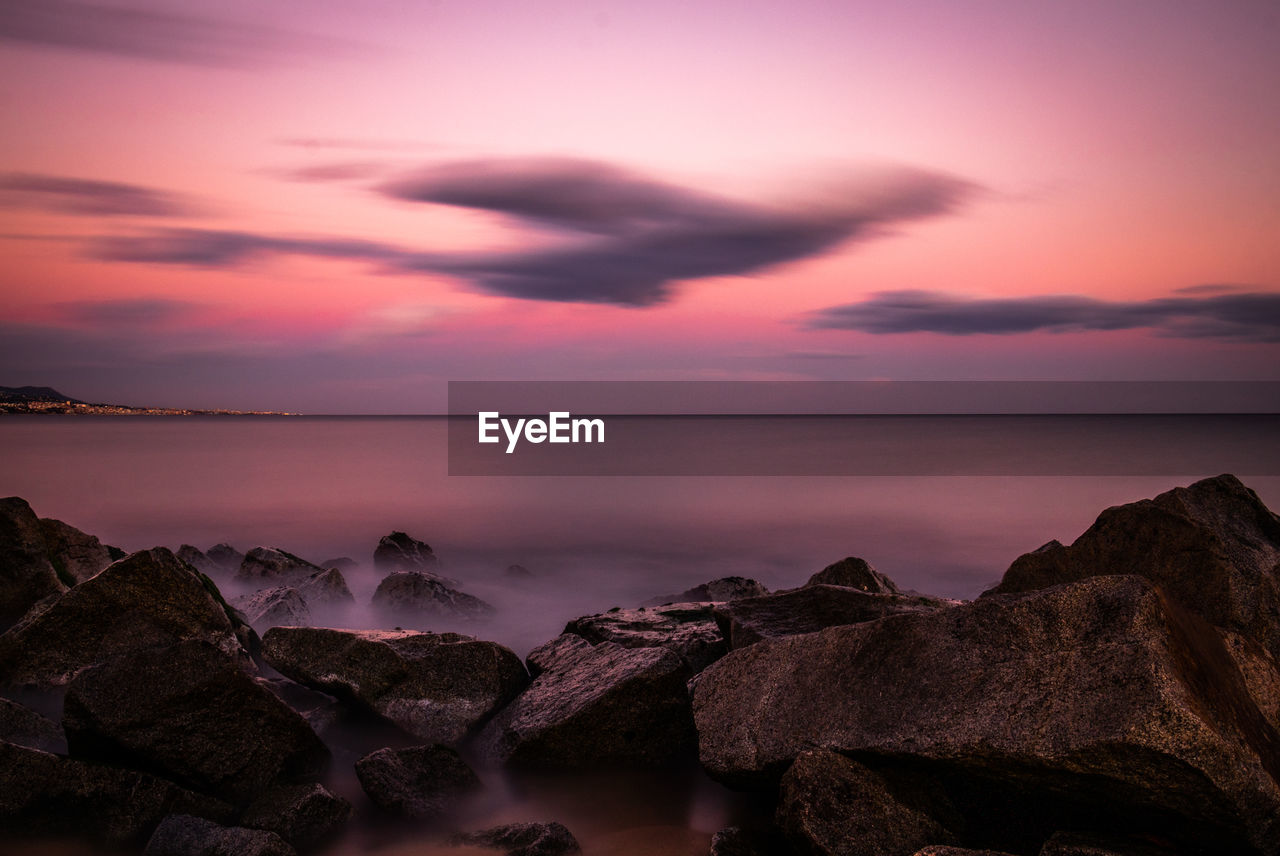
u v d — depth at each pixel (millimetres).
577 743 8094
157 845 6336
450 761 7820
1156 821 5379
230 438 125125
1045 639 5633
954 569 27312
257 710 7461
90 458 74438
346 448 96500
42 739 7746
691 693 9031
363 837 6969
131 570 9438
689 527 36281
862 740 6066
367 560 29391
